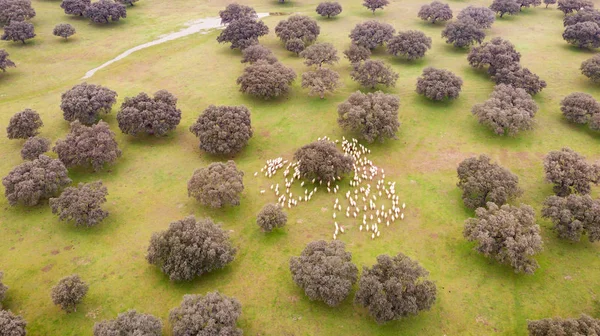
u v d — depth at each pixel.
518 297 46.81
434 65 102.94
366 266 46.16
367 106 72.38
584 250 52.19
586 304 45.88
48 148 67.56
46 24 123.81
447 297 46.75
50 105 84.88
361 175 66.00
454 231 55.62
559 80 92.94
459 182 61.06
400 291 41.38
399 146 73.38
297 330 43.44
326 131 77.62
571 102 76.00
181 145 73.81
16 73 97.25
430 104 85.81
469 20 111.19
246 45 104.69
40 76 96.75
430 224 56.88
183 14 140.25
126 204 60.16
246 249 53.16
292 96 89.69
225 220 57.62
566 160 59.88
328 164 60.97
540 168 66.81
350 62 103.62
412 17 135.62
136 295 47.03
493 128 72.94
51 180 58.06
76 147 63.66
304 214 58.72
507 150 71.44
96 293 47.12
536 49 109.00
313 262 45.62
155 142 74.31
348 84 93.94
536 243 46.75
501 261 47.75
